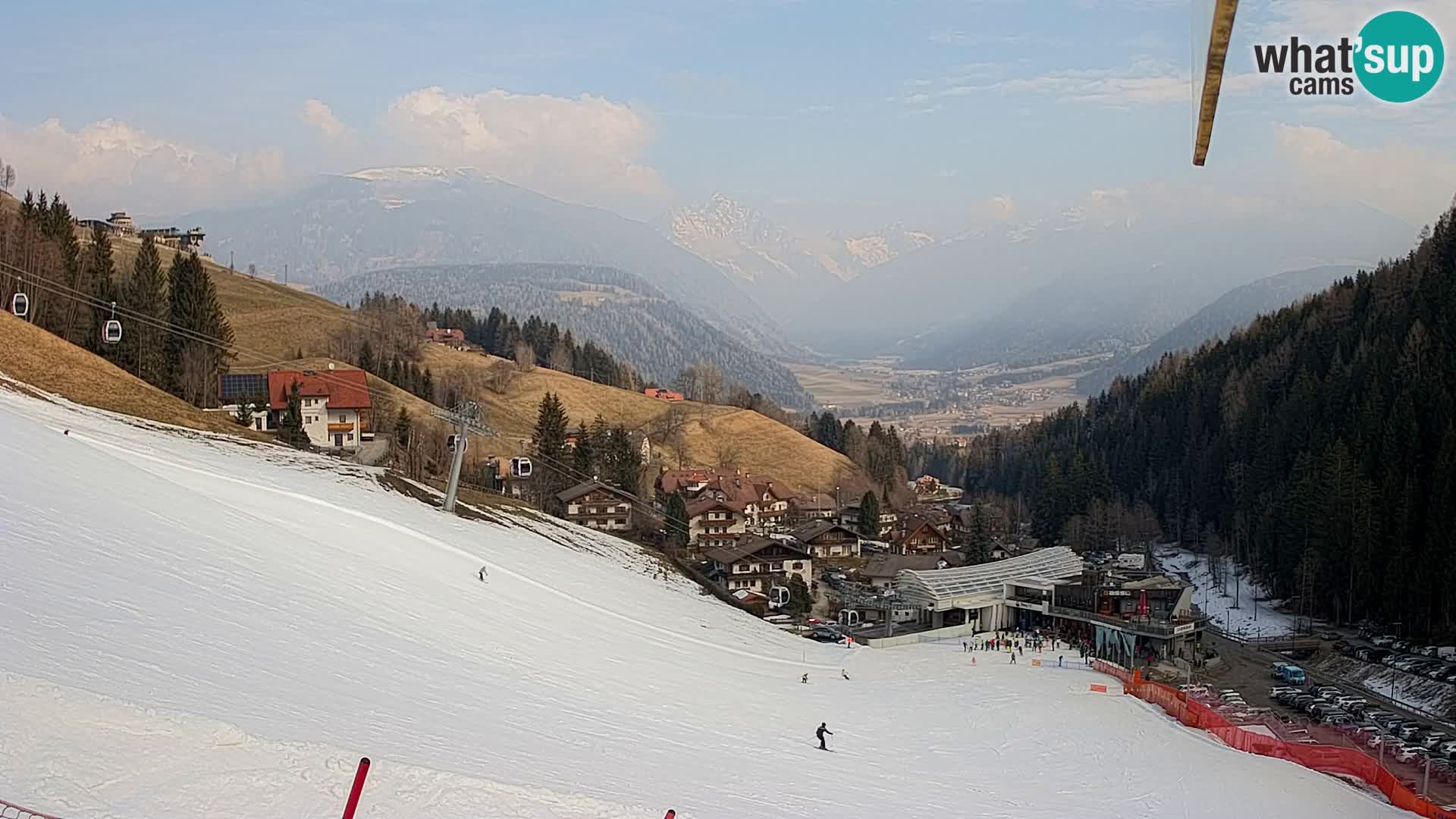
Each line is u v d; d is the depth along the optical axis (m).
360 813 26.14
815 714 66.38
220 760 26.75
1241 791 54.62
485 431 102.19
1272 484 155.25
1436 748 72.19
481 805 28.44
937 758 58.53
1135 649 103.44
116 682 29.83
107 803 23.22
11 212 147.12
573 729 44.53
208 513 62.78
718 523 165.75
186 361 140.00
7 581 36.75
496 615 66.69
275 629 44.28
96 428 83.31
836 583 150.50
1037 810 48.00
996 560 172.62
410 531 82.69
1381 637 110.62
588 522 159.25
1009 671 92.56
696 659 76.31
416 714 38.19
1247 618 129.75
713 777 41.78
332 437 144.75
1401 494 116.50
